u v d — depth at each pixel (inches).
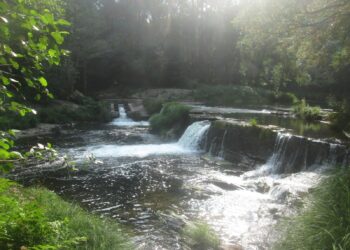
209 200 346.9
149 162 516.4
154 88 1562.5
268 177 437.1
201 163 516.7
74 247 184.7
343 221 157.2
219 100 1253.7
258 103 1199.6
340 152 405.7
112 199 354.3
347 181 183.0
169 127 776.9
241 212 313.9
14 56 93.9
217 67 1689.2
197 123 673.6
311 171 414.6
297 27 462.9
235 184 395.9
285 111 870.4
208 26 1688.0
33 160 487.8
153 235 267.7
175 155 572.4
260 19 462.3
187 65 1712.6
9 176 420.2
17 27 94.9
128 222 294.8
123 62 1649.9
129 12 1808.6
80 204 339.0
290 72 689.0
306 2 437.1
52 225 161.2
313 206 185.9
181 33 1728.6
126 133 789.2
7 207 147.9
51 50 99.6
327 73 889.5
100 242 205.5
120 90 1569.9
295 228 181.8
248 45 553.0
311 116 705.0
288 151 460.8
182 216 305.6
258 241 248.8
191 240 254.8
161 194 370.0
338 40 527.5
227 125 577.6
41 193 287.4
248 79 1519.4
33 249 128.2
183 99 1294.3
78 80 1502.2
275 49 602.5
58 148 607.5
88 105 1064.8
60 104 1029.8
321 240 153.3
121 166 487.8
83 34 1266.0
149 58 1679.4
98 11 1756.9
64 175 434.6
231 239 259.3
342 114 599.8
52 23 92.2
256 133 524.1
